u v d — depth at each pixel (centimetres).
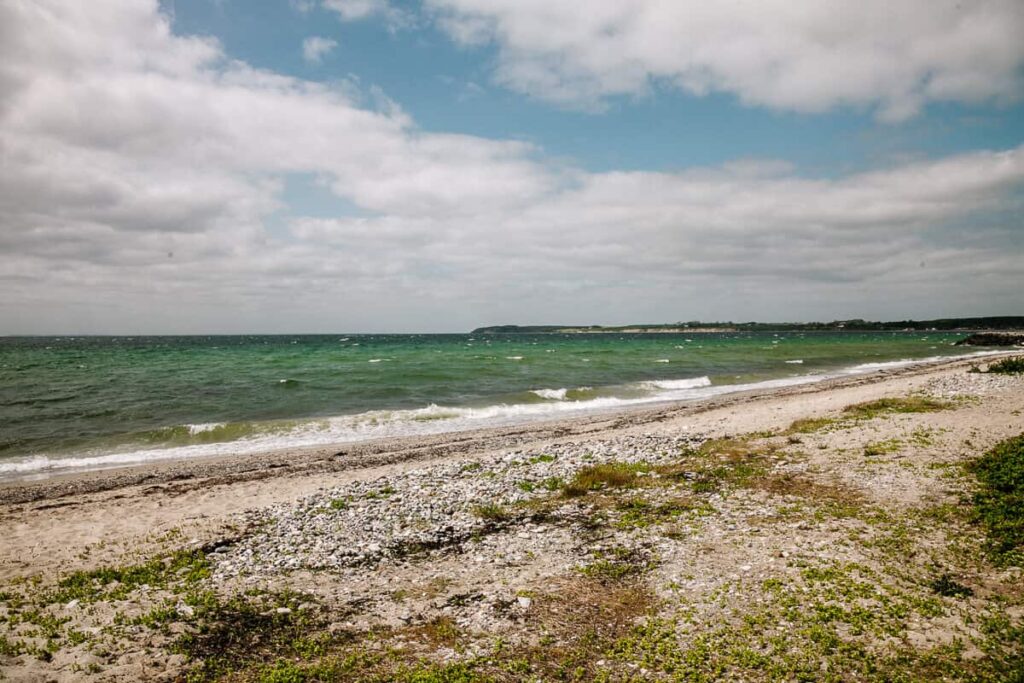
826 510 1440
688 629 973
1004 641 875
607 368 6631
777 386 5031
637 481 1822
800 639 916
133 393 4512
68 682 873
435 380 5369
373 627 1044
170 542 1484
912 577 1085
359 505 1742
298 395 4494
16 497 2017
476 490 1845
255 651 969
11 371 6166
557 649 944
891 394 3195
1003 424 2150
